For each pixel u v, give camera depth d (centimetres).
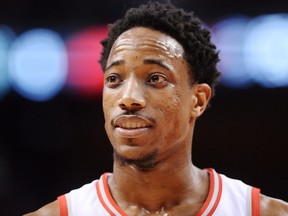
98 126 1609
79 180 1644
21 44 1558
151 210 584
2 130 1605
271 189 1617
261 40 1478
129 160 538
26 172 1636
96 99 1559
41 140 1630
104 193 605
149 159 541
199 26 619
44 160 1647
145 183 577
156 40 559
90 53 1545
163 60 550
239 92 1531
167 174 575
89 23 1566
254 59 1484
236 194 607
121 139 535
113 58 561
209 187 611
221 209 593
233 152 1627
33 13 1571
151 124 535
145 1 977
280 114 1548
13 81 1558
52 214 600
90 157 1638
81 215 594
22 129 1608
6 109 1580
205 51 607
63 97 1564
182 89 562
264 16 1483
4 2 1558
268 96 1520
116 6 1555
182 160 583
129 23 582
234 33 1498
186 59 575
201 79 606
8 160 1625
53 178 1645
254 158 1620
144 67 545
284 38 1467
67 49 1552
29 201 1628
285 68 1474
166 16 580
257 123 1591
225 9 1514
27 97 1568
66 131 1612
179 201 589
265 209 599
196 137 1644
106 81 567
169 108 545
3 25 1561
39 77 1557
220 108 1592
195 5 1523
